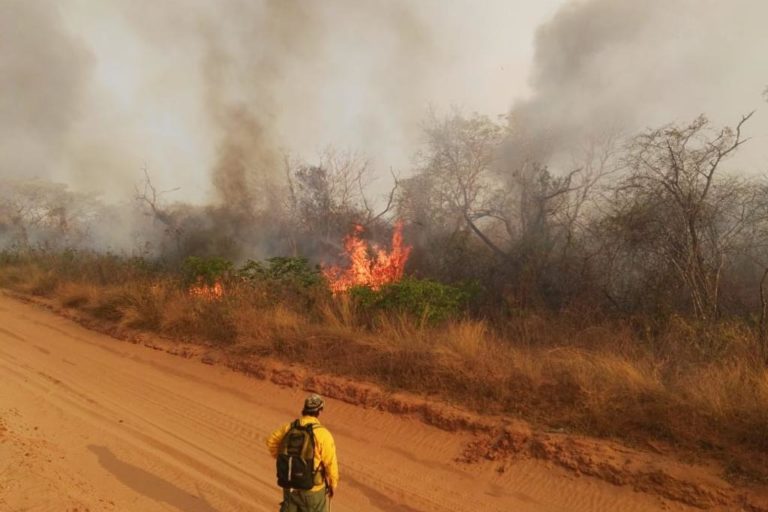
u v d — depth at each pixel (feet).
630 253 36.55
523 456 20.65
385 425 24.31
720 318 30.50
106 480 19.07
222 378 31.42
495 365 25.27
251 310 36.40
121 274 55.88
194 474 20.36
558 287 38.86
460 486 19.69
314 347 30.99
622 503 17.83
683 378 22.22
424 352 27.09
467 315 35.27
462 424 22.91
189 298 42.24
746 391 20.21
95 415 26.08
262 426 25.25
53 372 32.94
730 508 16.72
